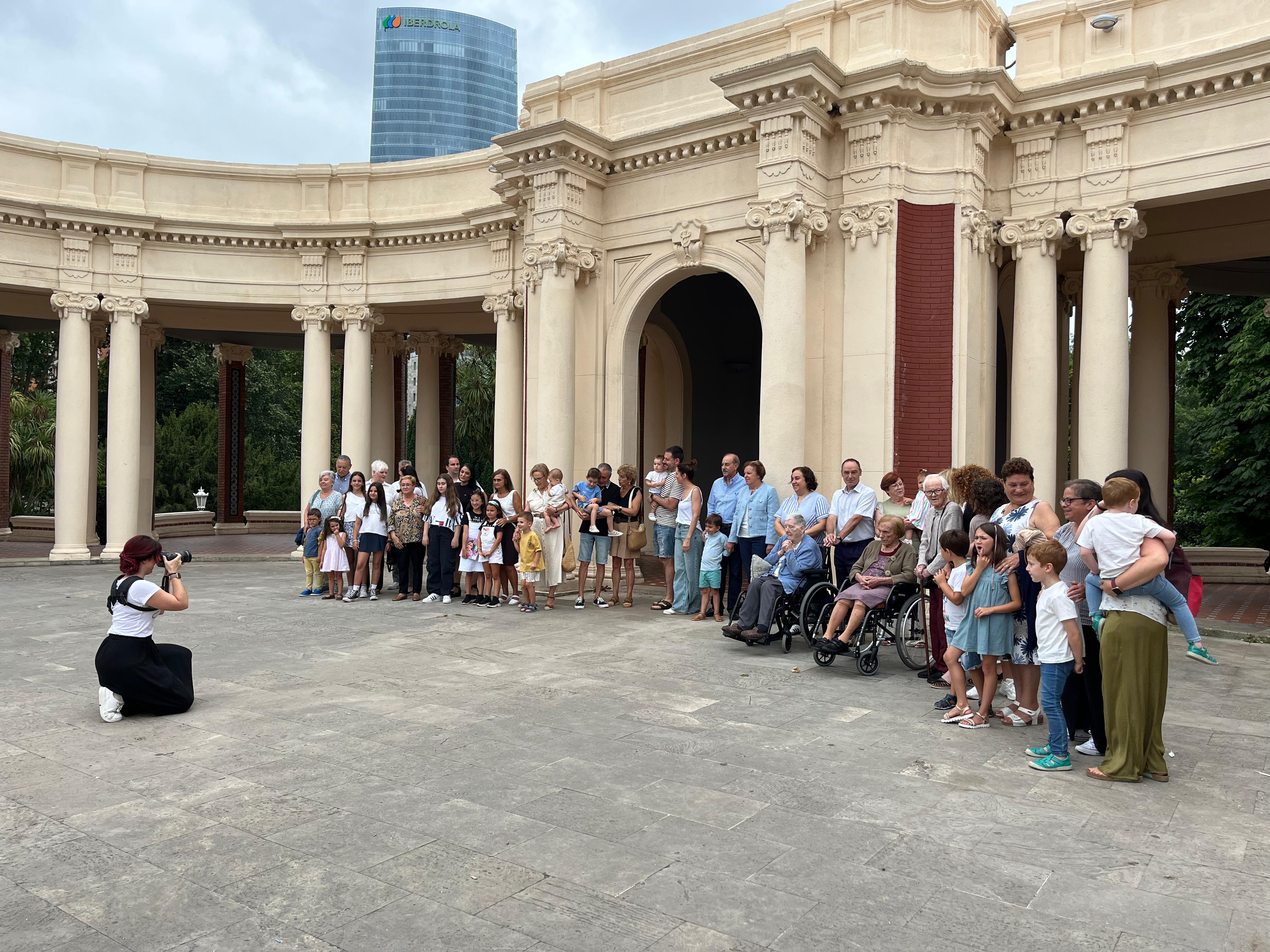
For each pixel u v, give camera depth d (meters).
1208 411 26.44
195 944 3.20
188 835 4.20
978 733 5.98
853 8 11.38
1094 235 10.98
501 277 16.72
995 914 3.45
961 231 10.99
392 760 5.31
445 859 3.93
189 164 17.95
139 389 18.20
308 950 3.16
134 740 5.73
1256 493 20.67
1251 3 10.11
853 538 8.78
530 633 9.66
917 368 11.05
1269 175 9.88
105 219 17.23
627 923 3.36
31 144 16.92
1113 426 10.90
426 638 9.40
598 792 4.78
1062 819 4.44
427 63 146.12
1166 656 5.08
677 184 12.80
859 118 11.11
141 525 21.08
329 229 17.80
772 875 3.78
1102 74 10.59
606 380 13.50
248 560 18.59
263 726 6.05
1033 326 11.39
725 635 8.70
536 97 14.16
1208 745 5.70
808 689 7.18
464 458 39.56
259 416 41.09
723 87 11.19
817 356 11.48
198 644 8.99
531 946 3.19
